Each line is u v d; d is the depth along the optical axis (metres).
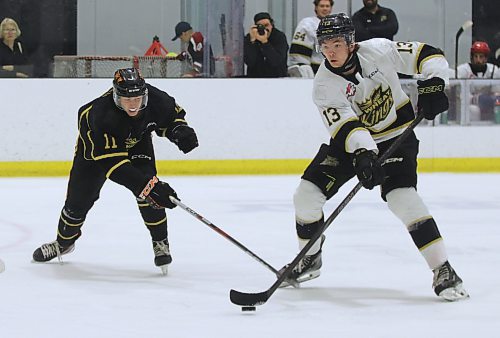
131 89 8.38
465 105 19.67
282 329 7.16
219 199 15.35
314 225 8.55
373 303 8.10
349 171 8.39
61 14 19.08
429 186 17.12
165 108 9.09
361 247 11.06
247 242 11.50
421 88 8.02
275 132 19.09
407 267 9.84
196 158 18.86
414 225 8.08
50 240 11.69
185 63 19.38
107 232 12.17
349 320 7.45
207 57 19.41
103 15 19.33
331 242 11.41
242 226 12.73
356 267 9.84
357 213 13.77
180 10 19.45
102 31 19.34
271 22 19.34
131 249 11.00
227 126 18.95
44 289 8.79
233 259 10.37
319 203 8.47
